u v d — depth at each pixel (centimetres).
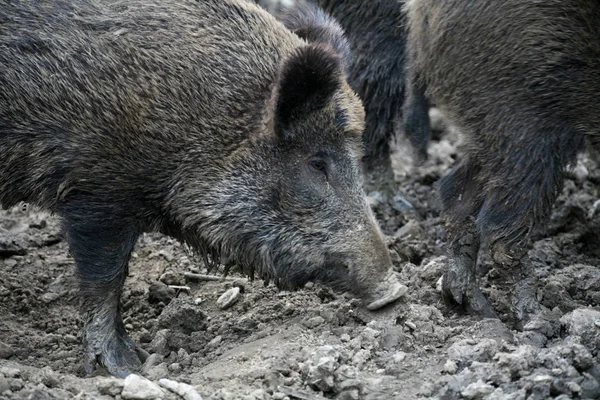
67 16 1490
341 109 1485
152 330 1681
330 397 1336
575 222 2084
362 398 1322
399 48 2064
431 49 1658
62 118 1468
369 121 2133
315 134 1479
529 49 1522
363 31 2070
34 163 1493
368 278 1482
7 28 1486
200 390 1320
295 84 1415
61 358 1586
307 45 1430
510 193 1583
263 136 1485
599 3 1477
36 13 1491
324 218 1488
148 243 2034
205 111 1483
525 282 1617
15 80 1472
